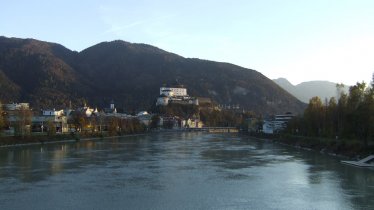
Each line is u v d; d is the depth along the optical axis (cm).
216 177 11000
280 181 10350
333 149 17462
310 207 7669
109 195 8631
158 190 9181
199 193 8869
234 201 8138
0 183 9962
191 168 12825
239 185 9806
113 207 7662
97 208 7588
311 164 13738
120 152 18738
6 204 7831
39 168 12625
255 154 17775
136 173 11694
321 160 14962
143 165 13562
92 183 10012
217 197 8494
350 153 15662
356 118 15588
